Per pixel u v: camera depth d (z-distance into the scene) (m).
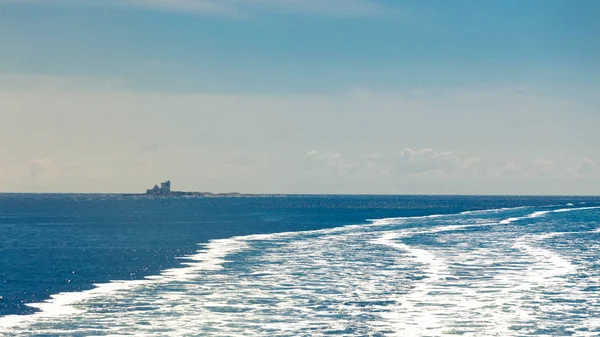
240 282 50.81
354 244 83.38
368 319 38.09
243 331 35.16
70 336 33.75
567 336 34.75
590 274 55.50
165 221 138.25
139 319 37.56
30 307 40.69
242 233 102.12
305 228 115.81
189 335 34.22
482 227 121.00
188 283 50.25
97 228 113.56
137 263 62.28
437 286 49.25
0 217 156.00
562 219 154.25
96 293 45.72
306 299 43.88
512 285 49.69
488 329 36.00
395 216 172.50
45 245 80.38
